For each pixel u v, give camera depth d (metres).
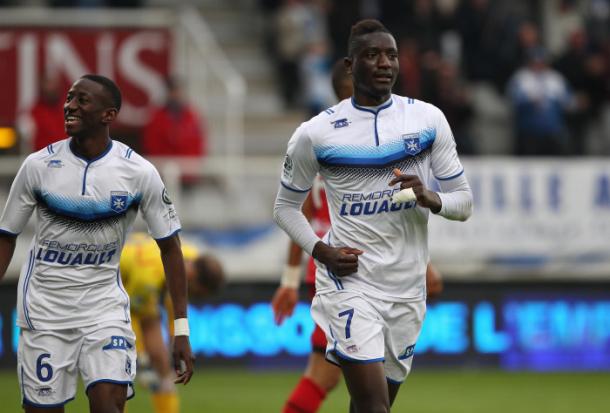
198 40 55.47
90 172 20.56
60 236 20.53
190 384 41.19
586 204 48.12
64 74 51.84
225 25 64.50
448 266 47.12
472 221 47.38
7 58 51.41
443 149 21.42
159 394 28.64
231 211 47.00
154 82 52.69
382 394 20.55
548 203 47.94
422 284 21.50
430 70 55.72
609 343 47.84
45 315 20.56
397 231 21.11
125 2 57.81
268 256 46.84
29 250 21.08
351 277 21.16
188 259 29.02
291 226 21.80
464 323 46.72
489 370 46.50
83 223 20.52
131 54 52.59
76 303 20.59
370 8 58.94
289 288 27.38
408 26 58.50
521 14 65.25
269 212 47.22
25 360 20.67
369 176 21.03
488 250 47.44
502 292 47.09
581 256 48.00
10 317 44.00
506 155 62.81
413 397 38.31
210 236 46.56
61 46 51.88
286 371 45.16
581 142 58.78
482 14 61.28
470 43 61.34
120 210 20.69
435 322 46.47
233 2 65.44
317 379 25.95
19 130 46.94
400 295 21.20
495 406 36.28
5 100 51.28
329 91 56.72
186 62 55.38
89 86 20.48
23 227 20.88
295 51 58.91
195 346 44.94
